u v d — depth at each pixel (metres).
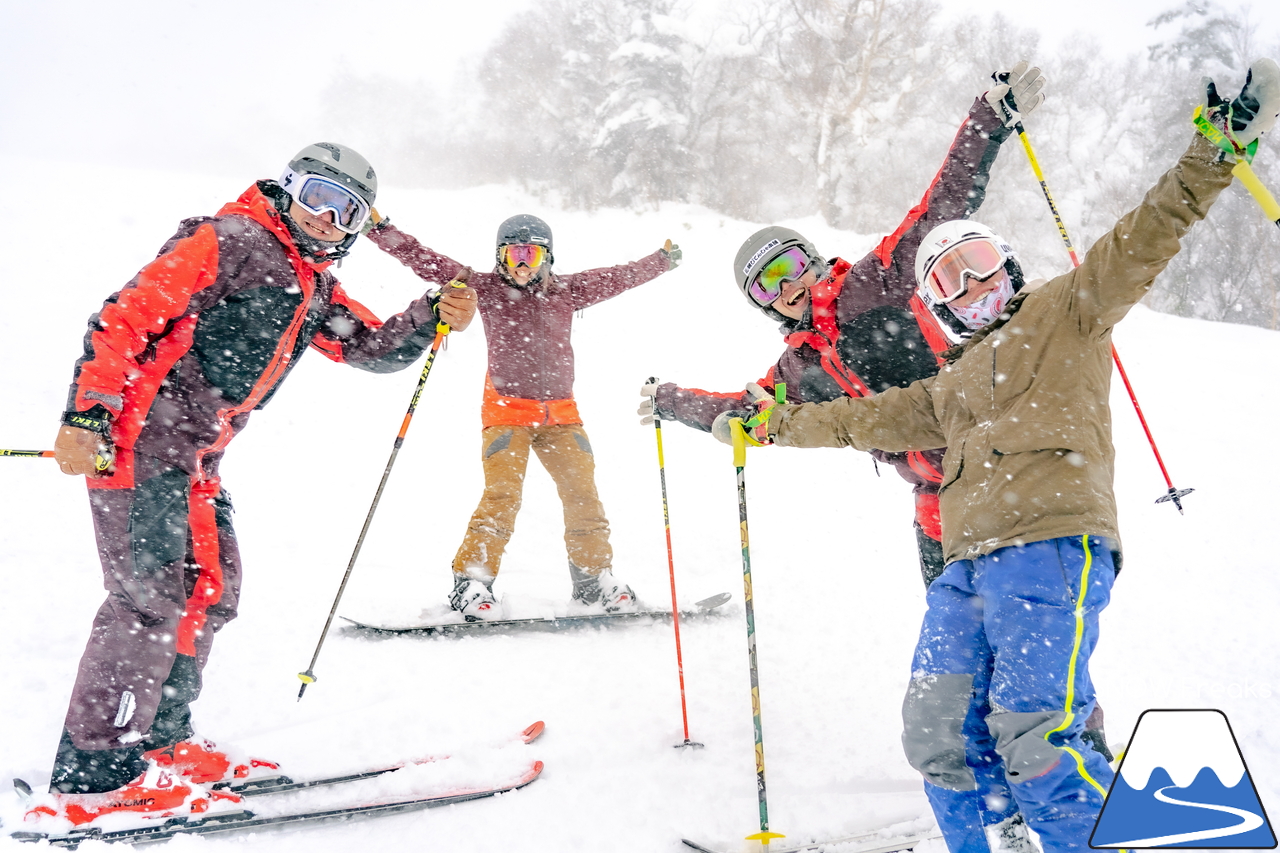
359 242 10.98
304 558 4.39
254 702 2.92
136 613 2.25
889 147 24.53
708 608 3.99
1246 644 3.53
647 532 5.26
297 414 6.48
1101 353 1.94
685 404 3.04
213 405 2.40
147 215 10.99
